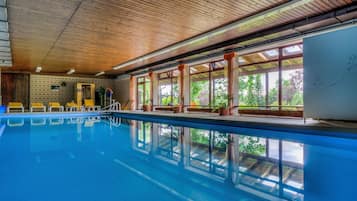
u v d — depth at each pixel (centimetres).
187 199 238
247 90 1027
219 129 732
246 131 664
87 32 718
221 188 268
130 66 1416
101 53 1023
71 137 631
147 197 245
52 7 533
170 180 294
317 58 689
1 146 512
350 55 628
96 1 505
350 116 628
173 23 643
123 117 1241
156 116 1012
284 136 586
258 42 805
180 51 1000
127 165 363
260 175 316
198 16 593
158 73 1459
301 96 838
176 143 539
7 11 551
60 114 1244
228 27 648
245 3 518
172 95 1398
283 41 760
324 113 675
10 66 1324
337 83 651
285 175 314
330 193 255
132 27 677
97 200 237
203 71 1223
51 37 768
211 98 1174
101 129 783
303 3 498
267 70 955
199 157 411
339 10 559
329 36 665
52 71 1619
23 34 732
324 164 368
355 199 240
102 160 394
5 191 260
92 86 1717
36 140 585
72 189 266
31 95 1596
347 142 484
